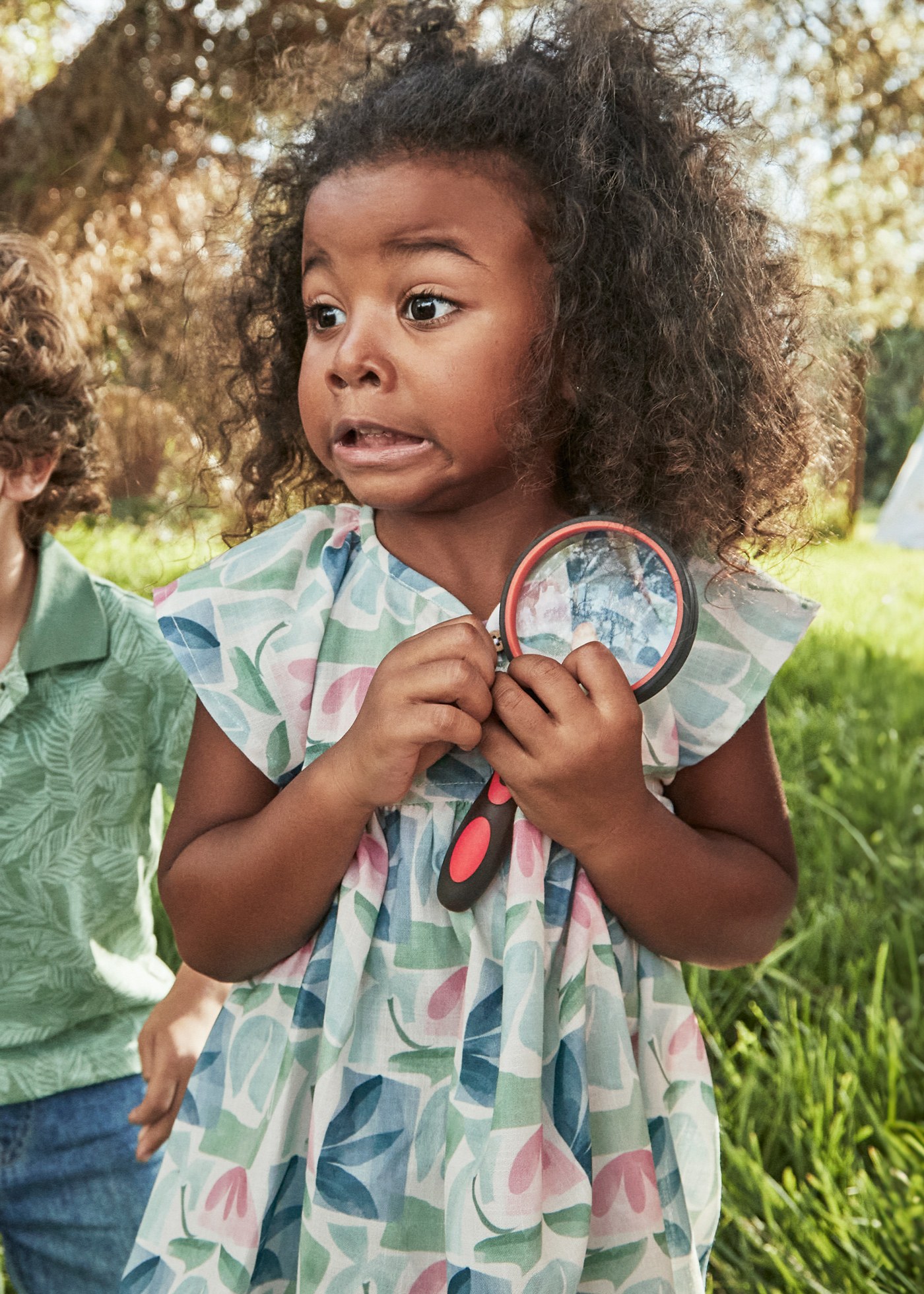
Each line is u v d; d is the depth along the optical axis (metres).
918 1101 2.25
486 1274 1.00
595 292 1.15
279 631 1.18
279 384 1.47
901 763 4.03
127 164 5.39
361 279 1.06
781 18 6.03
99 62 5.14
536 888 1.06
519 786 1.02
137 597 1.73
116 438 2.65
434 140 1.07
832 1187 1.91
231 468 1.54
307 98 1.39
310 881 1.09
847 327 1.51
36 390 1.77
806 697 4.99
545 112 1.12
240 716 1.17
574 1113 1.06
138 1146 1.57
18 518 1.69
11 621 1.62
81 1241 1.69
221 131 4.89
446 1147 1.07
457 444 1.06
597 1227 1.10
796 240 1.39
